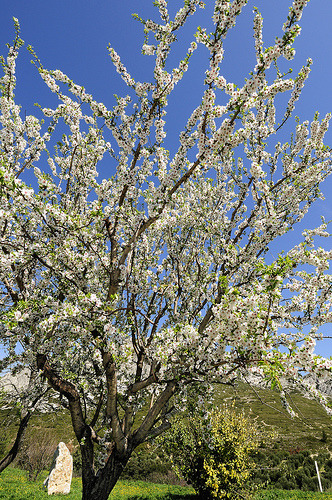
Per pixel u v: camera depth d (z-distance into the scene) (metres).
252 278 5.84
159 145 5.28
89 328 4.37
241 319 3.49
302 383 3.31
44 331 4.36
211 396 4.82
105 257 5.35
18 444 7.21
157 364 5.31
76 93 5.02
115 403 4.95
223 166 6.40
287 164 6.53
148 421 5.24
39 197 4.26
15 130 5.48
